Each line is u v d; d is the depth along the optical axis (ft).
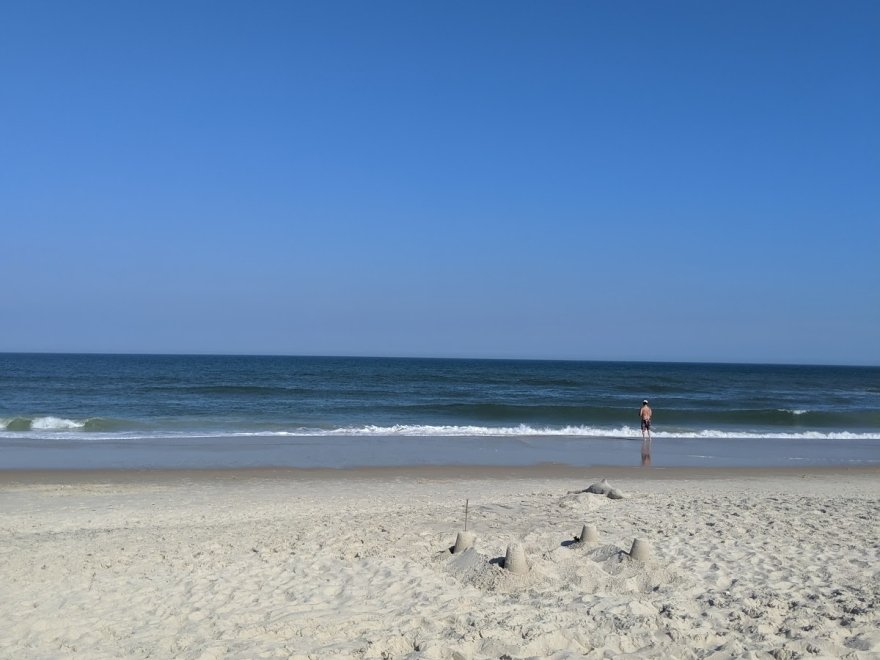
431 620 19.44
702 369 442.91
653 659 16.92
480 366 409.90
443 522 33.94
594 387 198.80
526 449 77.10
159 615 20.40
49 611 20.72
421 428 91.50
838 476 62.49
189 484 54.08
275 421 100.12
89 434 84.17
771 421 110.32
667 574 23.36
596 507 38.47
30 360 389.39
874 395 184.65
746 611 20.02
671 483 56.08
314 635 18.67
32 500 46.60
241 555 27.35
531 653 17.30
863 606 20.04
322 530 32.35
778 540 29.76
